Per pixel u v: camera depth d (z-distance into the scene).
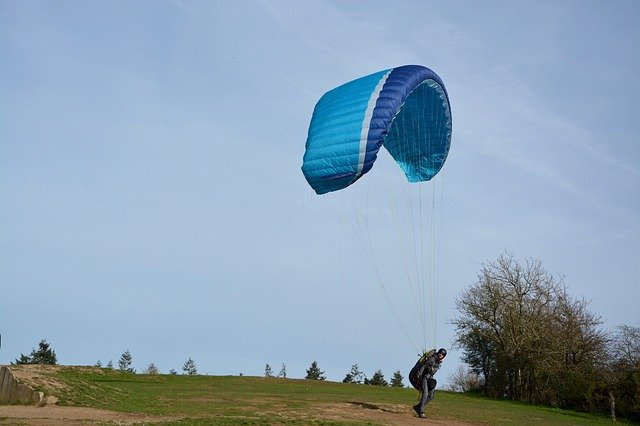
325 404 27.91
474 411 31.91
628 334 50.44
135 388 33.22
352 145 20.20
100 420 20.52
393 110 20.34
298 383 45.00
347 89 21.91
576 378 49.75
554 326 53.94
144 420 21.06
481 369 60.06
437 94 22.81
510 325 55.16
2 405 23.05
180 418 21.69
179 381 41.47
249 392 35.25
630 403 47.41
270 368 104.50
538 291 55.50
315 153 21.02
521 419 30.39
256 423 20.22
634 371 47.50
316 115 22.27
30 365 28.36
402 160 25.50
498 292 56.34
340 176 20.52
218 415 23.02
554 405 50.53
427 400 24.14
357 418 22.94
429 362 24.09
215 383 41.09
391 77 21.22
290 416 22.78
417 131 24.23
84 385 26.41
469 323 58.25
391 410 26.58
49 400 23.58
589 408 48.75
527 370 54.34
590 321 52.41
